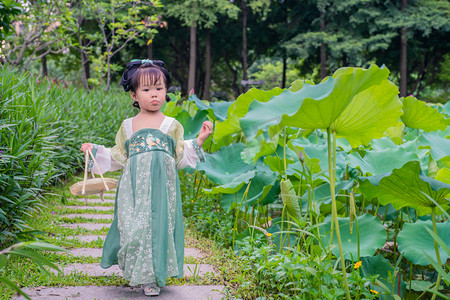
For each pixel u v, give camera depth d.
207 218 3.71
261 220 3.83
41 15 9.33
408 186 2.25
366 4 21.41
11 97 3.48
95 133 6.94
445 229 2.54
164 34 24.36
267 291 2.51
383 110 2.17
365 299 2.27
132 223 2.38
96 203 4.94
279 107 1.92
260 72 39.62
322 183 3.33
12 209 3.03
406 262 3.35
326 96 1.79
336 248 2.63
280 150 3.90
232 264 2.93
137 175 2.44
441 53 24.27
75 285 2.44
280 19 26.38
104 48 21.62
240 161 3.88
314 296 2.19
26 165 3.38
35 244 1.47
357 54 21.44
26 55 18.17
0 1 5.00
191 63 21.14
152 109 2.57
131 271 2.35
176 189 2.52
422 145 3.50
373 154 3.18
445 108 6.04
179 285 2.55
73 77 26.22
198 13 20.58
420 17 20.86
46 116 4.00
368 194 2.50
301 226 2.50
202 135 2.59
